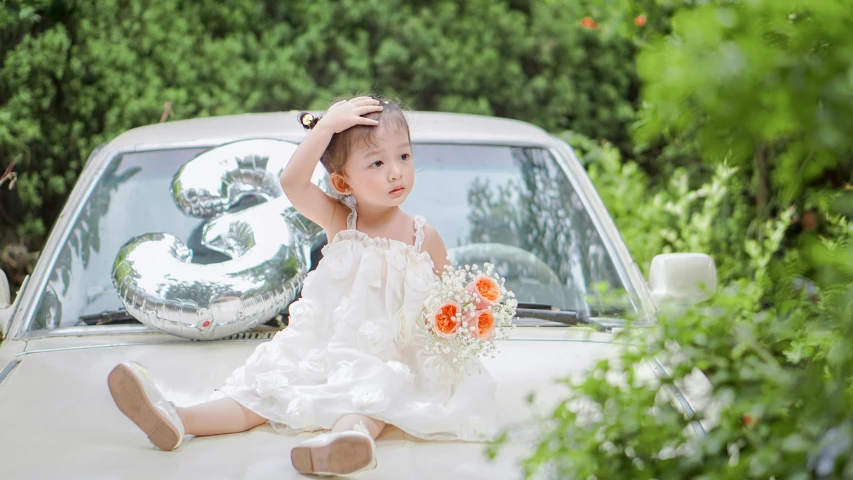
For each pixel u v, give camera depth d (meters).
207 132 4.15
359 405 2.60
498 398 2.92
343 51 8.34
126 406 2.53
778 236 5.37
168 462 2.50
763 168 5.73
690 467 1.90
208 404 2.68
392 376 2.66
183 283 3.32
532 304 3.66
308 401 2.61
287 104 7.92
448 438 2.66
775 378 1.85
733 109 1.64
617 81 8.78
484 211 3.90
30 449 2.58
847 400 1.76
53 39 6.55
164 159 4.00
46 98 6.70
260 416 2.72
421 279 2.82
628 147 8.66
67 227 3.79
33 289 3.61
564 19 8.48
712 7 1.70
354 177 2.88
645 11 5.34
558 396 2.92
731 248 6.19
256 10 8.12
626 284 3.64
